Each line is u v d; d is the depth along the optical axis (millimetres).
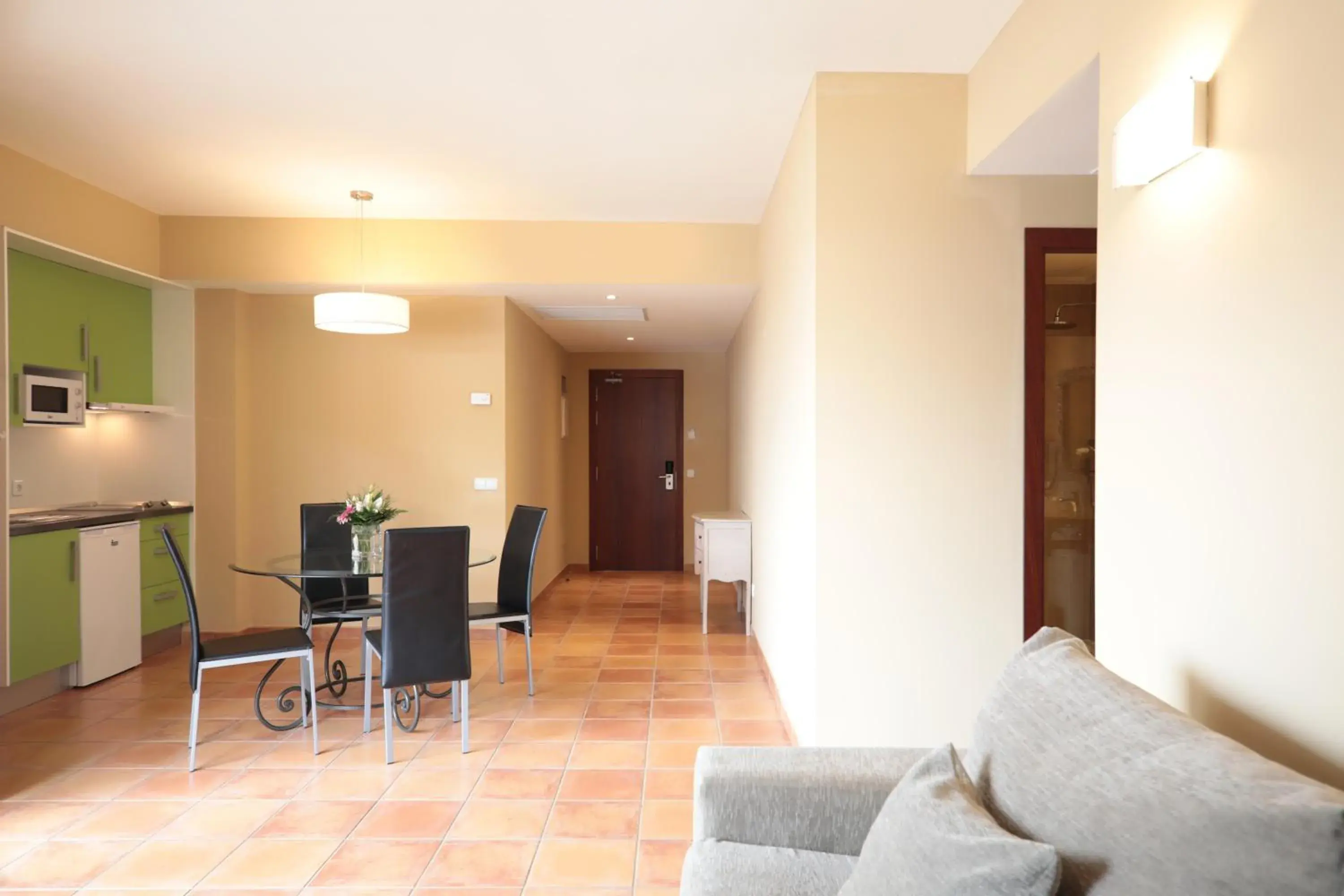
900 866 1276
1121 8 1966
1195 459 1615
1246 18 1474
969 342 3152
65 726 3807
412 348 5742
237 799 3043
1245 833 952
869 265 3150
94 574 4426
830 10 2709
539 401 6988
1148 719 1231
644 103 3475
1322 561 1283
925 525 3146
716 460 8750
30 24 2812
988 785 1400
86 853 2637
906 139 3166
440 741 3646
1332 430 1266
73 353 4590
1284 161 1375
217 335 5504
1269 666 1397
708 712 4066
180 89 3340
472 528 5742
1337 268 1258
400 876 2498
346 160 4191
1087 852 1106
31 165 4164
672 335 7480
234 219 5242
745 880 1633
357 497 4578
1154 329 1768
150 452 5328
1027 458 3150
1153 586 1762
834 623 3141
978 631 3150
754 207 4977
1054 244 3160
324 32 2875
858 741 3141
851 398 3143
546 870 2539
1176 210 1682
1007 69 2768
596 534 8766
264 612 5672
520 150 4023
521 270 5305
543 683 4586
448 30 2859
